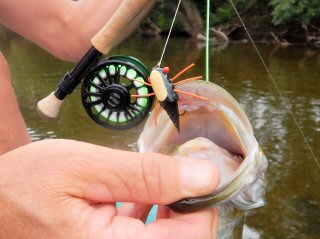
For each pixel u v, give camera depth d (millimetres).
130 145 807
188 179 131
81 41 268
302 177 666
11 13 270
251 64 1731
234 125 170
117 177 129
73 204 125
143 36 3057
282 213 568
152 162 132
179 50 2238
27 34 278
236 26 2590
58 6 269
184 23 2943
